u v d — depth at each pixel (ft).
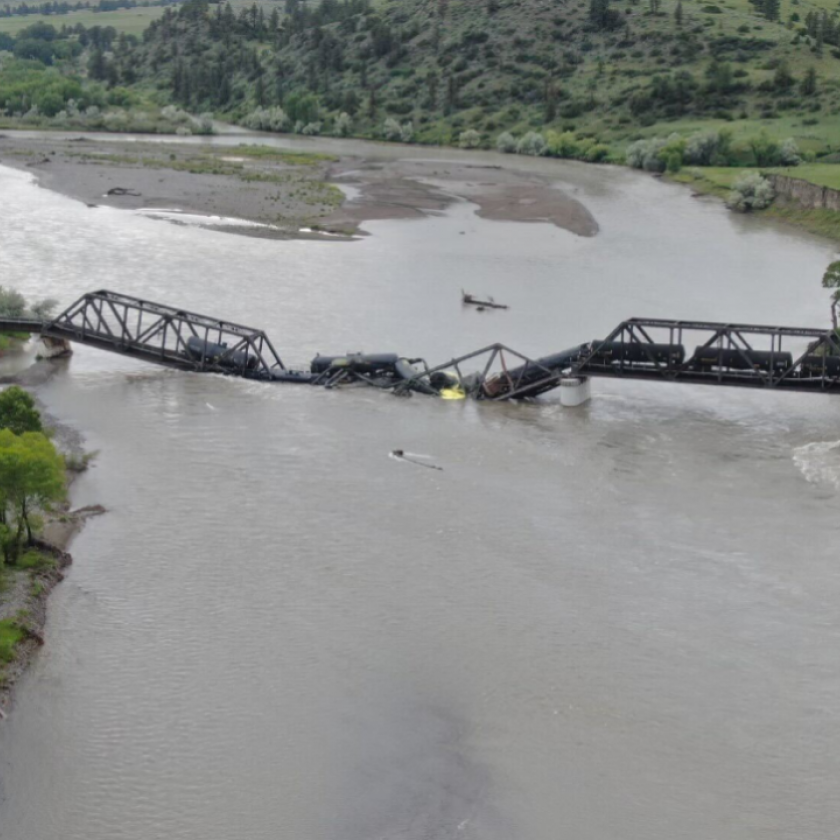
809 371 298.15
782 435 286.05
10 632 189.26
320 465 261.44
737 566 217.97
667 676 184.75
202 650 190.19
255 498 243.60
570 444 277.44
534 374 313.94
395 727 172.76
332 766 164.86
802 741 170.91
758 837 153.79
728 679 184.24
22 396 251.80
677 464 265.75
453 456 268.21
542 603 204.74
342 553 221.05
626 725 173.78
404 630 196.24
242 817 155.94
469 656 189.47
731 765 166.20
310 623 197.88
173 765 164.86
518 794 160.25
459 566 216.74
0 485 209.26
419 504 241.96
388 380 320.29
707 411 303.89
